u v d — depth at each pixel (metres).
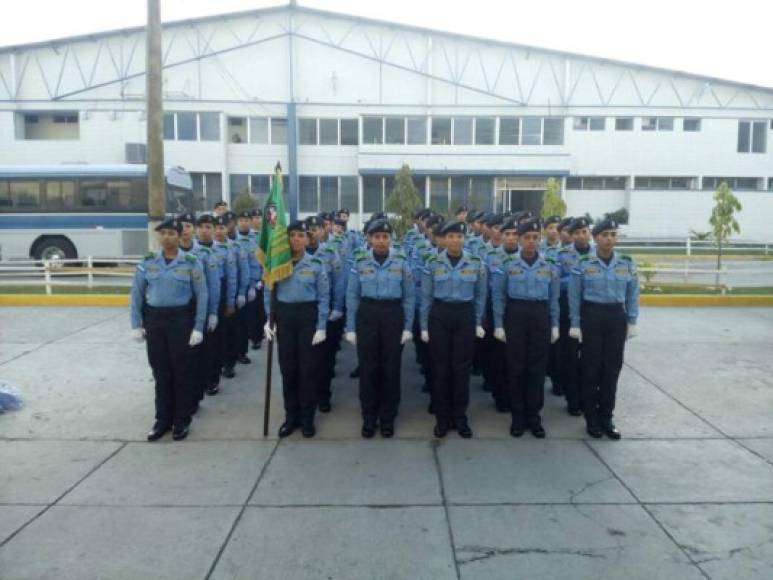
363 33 31.00
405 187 24.39
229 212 8.05
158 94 10.57
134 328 5.40
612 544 3.64
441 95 31.41
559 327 6.41
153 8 10.39
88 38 29.66
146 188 17.05
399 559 3.49
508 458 4.91
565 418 5.93
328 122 31.52
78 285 14.07
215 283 6.20
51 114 31.08
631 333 5.43
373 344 5.37
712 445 5.17
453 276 5.28
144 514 3.99
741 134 32.47
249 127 31.38
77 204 17.09
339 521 3.90
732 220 14.11
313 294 5.45
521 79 31.50
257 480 4.50
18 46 29.50
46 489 4.34
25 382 6.95
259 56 30.73
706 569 3.39
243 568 3.41
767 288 13.98
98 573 3.36
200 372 6.19
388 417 5.45
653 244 27.47
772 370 7.48
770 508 4.07
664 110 31.97
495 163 31.19
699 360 7.95
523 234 5.38
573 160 32.06
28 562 3.46
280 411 6.09
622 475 4.58
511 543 3.65
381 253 5.43
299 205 31.78
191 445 5.19
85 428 5.57
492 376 6.43
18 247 17.16
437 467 4.74
